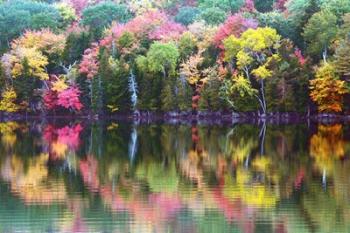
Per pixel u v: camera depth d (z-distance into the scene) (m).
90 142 59.59
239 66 87.19
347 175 38.66
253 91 86.81
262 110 88.69
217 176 39.12
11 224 28.33
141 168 42.72
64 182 37.62
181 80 92.31
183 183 37.00
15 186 36.44
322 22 88.69
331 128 72.75
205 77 90.56
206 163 44.59
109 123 88.00
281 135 64.19
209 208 30.92
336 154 47.91
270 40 86.88
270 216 29.28
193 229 27.52
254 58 87.62
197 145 55.88
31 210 30.70
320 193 33.75
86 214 30.02
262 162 44.44
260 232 26.89
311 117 87.56
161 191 34.81
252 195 33.47
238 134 66.31
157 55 92.56
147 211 30.50
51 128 78.88
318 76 82.94
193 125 81.50
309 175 38.78
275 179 37.72
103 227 27.88
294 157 46.56
